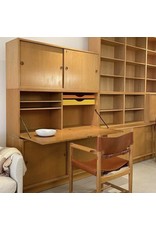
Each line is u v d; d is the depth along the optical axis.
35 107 3.02
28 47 2.62
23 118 2.94
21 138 2.61
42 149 2.73
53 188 2.84
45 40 3.15
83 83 3.21
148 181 3.10
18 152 2.28
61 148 2.92
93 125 3.48
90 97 3.37
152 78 4.71
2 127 2.88
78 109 3.55
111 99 3.98
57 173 2.90
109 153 2.28
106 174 2.31
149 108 4.21
